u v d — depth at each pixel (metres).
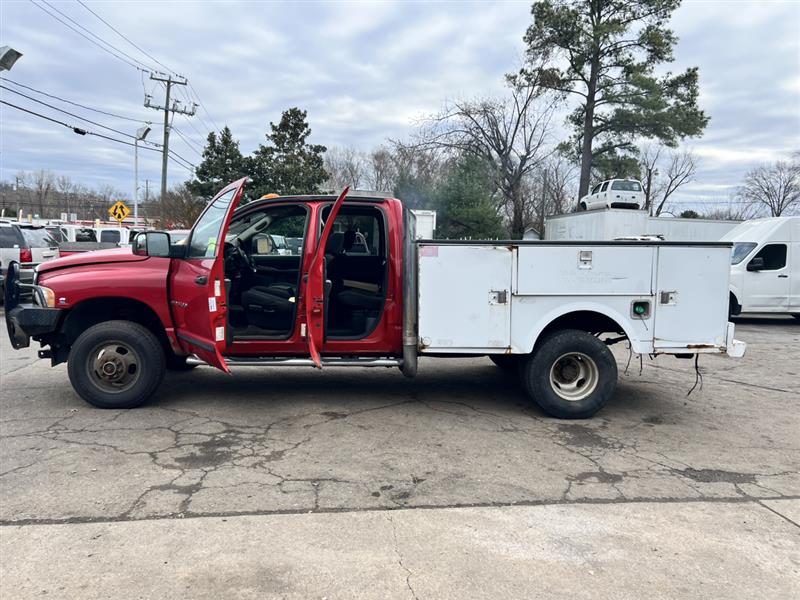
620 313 5.24
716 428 5.26
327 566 2.87
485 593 2.67
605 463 4.32
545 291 5.20
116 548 2.99
